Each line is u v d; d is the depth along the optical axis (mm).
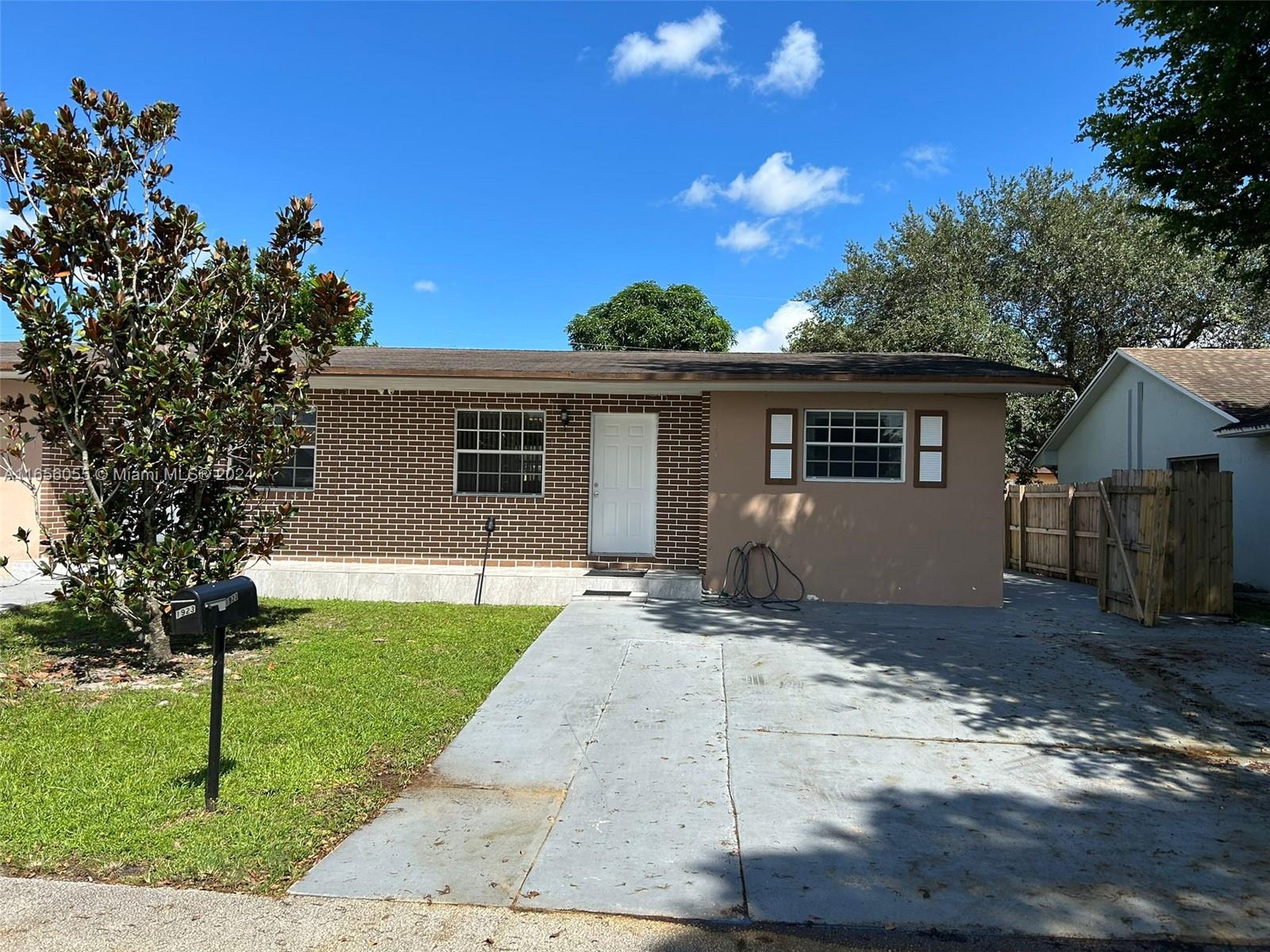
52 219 6230
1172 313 21391
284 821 4012
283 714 5594
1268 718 5988
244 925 3168
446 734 5422
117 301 6332
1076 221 22281
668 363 11969
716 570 10805
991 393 10508
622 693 6359
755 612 9672
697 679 6754
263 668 6836
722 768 4910
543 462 11328
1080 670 7227
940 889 3559
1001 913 3373
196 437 6617
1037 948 3148
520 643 7934
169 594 6762
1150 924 3309
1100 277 21781
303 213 7250
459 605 10070
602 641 8000
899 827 4148
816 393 10734
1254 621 9617
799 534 10703
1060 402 23125
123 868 3572
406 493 11352
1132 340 22375
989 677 6953
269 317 7195
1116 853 3916
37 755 4766
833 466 10781
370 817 4176
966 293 22562
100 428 6797
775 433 10797
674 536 11195
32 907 3260
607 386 10617
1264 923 3328
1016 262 23469
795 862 3773
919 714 5941
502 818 4195
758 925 3264
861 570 10617
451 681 6559
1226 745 5445
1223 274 9945
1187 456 14719
